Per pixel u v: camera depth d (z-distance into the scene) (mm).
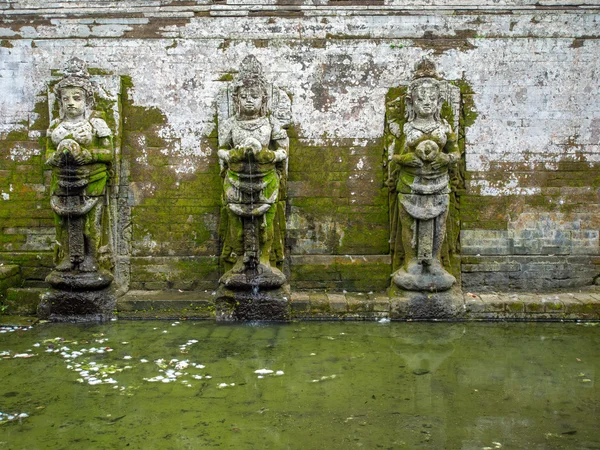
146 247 7625
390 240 7484
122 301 7125
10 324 6844
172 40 7508
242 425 4445
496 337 6410
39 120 7547
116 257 7531
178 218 7605
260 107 7078
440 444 4172
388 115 7453
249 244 6902
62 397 4922
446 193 6949
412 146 6957
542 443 4176
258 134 6980
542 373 5406
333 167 7574
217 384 5168
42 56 7516
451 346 6125
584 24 7422
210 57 7516
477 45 7469
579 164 7520
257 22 7516
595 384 5152
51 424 4469
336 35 7504
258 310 6973
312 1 7504
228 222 7312
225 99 7246
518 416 4578
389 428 4402
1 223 7602
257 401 4844
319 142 7566
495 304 7023
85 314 7051
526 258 7539
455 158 6910
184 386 5125
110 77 7406
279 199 7242
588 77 7465
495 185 7551
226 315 6992
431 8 7457
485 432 4336
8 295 7188
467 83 7500
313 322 6961
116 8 7496
